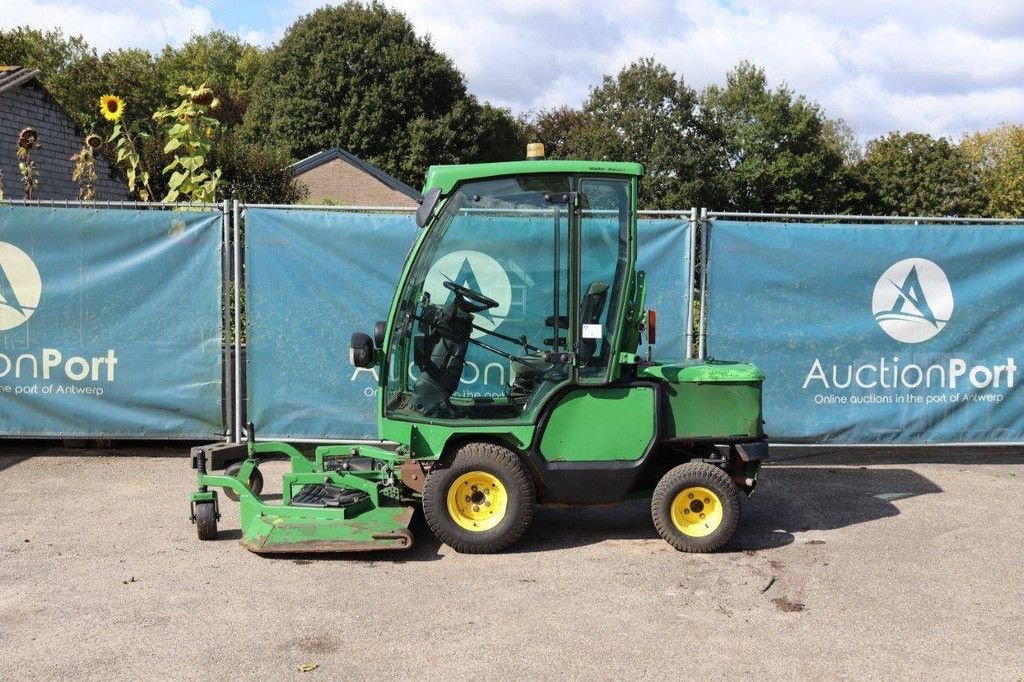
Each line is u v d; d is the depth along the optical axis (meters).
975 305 7.64
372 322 7.60
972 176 48.44
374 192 36.69
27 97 16.25
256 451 6.19
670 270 7.61
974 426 7.72
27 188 10.27
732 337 7.62
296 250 7.55
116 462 7.57
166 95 51.84
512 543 5.39
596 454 5.42
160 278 7.57
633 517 6.23
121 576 4.93
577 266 5.39
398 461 5.73
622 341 5.44
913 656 4.02
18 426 7.60
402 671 3.84
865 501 6.66
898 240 7.58
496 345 5.45
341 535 5.18
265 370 7.63
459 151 48.38
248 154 26.58
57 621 4.32
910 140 51.09
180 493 6.62
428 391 5.45
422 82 48.09
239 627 4.28
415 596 4.70
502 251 5.40
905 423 7.69
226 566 5.11
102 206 8.97
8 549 5.35
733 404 5.49
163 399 7.64
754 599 4.70
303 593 4.72
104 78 47.16
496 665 3.91
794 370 7.62
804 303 7.60
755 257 7.58
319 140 46.84
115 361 7.60
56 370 7.59
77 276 7.53
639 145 53.47
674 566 5.21
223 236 7.57
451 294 5.45
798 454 8.27
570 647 4.10
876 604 4.64
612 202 5.39
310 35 47.69
